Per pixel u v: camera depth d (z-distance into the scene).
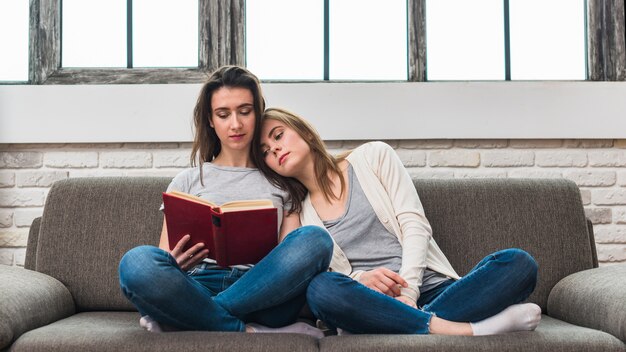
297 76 2.71
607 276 1.77
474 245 2.03
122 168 2.58
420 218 1.86
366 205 1.91
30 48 2.67
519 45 2.72
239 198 1.91
